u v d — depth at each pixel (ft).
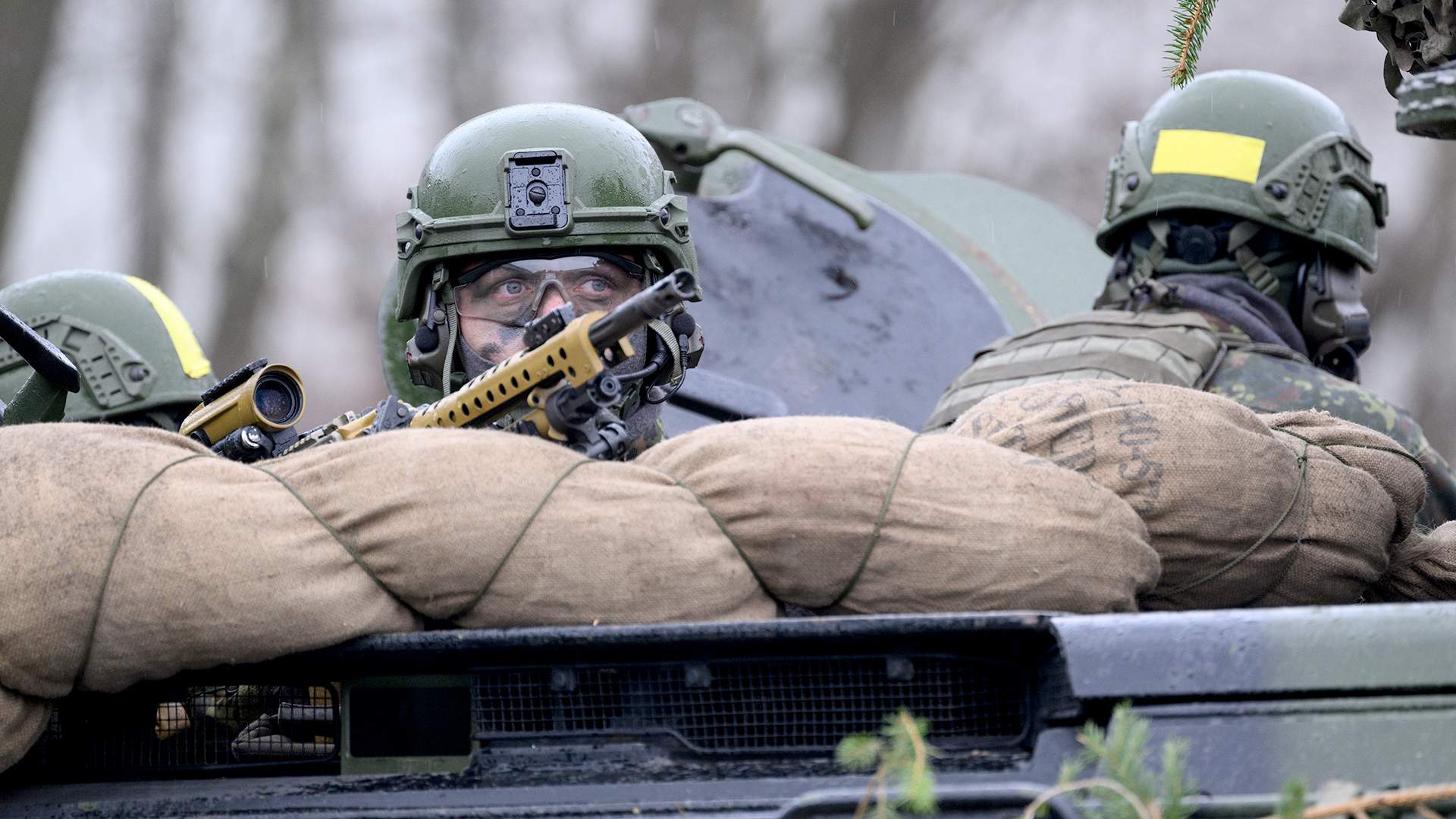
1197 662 25.71
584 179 41.98
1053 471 32.14
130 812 28.76
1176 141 55.98
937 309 62.90
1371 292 181.68
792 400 60.59
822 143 199.11
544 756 28.63
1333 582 35.65
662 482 31.27
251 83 199.11
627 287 42.93
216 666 29.91
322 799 28.25
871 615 29.30
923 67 201.46
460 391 35.06
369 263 197.36
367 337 194.39
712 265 61.77
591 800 27.25
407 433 31.45
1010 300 65.10
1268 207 54.54
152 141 194.80
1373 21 36.58
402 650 28.96
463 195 42.24
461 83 202.90
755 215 62.80
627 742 28.68
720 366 60.59
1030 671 27.71
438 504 30.17
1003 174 198.08
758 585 31.30
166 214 194.08
